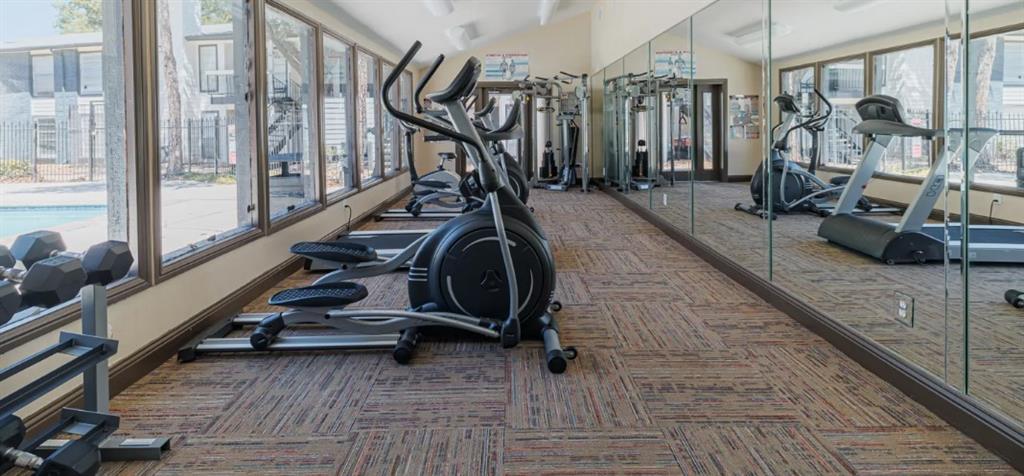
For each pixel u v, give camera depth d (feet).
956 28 7.47
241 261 12.26
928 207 8.60
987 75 6.91
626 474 6.07
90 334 5.77
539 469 6.18
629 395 7.93
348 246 11.09
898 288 9.06
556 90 36.42
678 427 7.04
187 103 10.87
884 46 9.79
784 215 12.66
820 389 8.01
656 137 22.22
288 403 7.79
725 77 15.98
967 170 7.14
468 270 9.89
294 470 6.21
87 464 5.00
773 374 8.54
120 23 8.43
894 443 6.58
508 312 9.95
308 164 17.85
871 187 10.07
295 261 15.34
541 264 9.89
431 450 6.58
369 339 9.76
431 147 36.22
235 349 9.50
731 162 15.35
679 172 19.47
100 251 5.71
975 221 7.04
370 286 13.88
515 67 36.27
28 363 5.06
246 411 7.55
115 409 7.59
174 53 10.37
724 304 12.10
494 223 9.88
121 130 8.54
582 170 34.55
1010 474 5.95
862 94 10.23
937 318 8.16
